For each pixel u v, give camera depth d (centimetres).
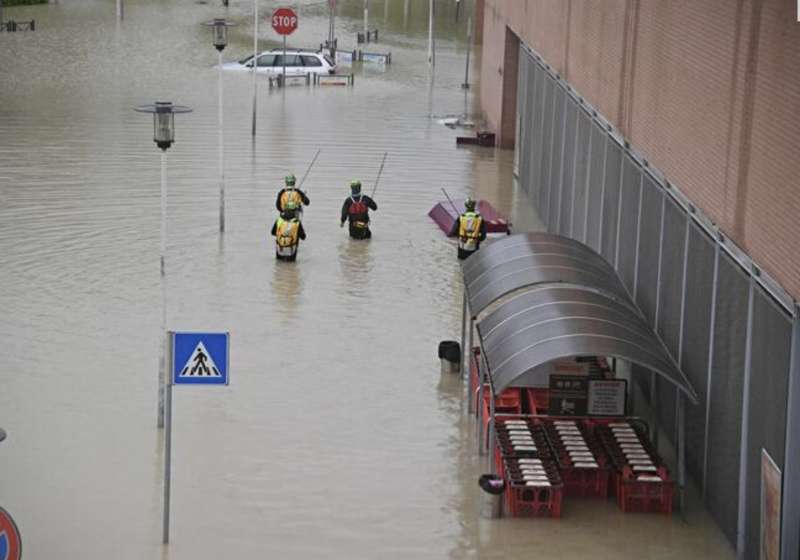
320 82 6216
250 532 1995
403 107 5734
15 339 2759
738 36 1919
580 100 3334
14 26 7269
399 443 2331
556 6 3719
